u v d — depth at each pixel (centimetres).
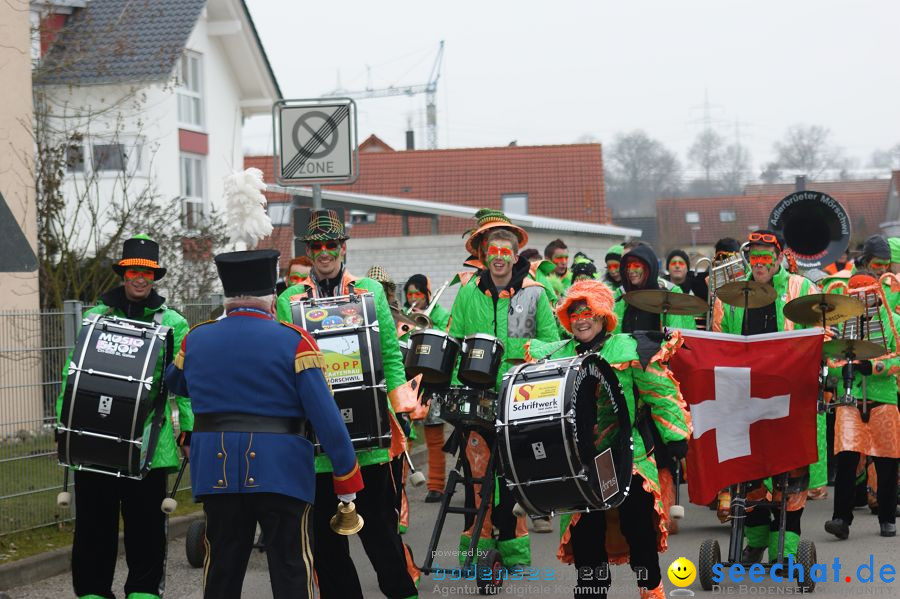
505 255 795
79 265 1600
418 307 1227
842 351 790
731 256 967
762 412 727
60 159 1648
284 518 509
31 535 888
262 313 528
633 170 11844
